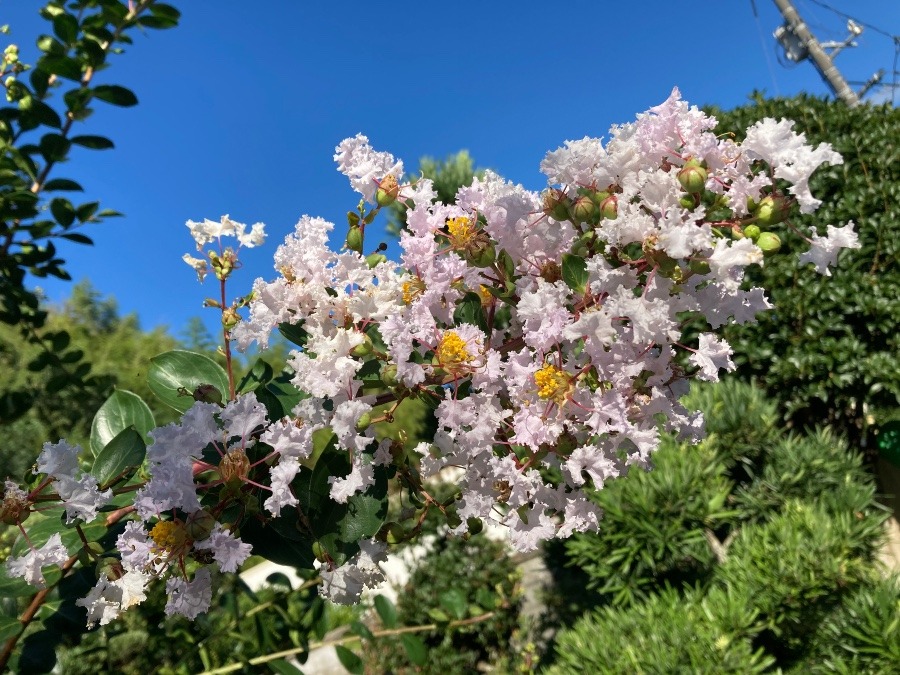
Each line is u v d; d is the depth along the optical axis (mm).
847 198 946
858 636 656
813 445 930
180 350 253
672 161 210
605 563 810
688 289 207
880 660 636
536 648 972
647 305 193
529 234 227
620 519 803
